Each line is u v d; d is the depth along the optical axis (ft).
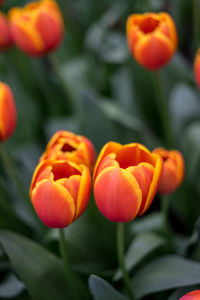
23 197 3.84
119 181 3.20
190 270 3.51
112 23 5.00
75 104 4.64
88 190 3.26
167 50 3.79
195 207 4.07
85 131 4.05
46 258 3.56
